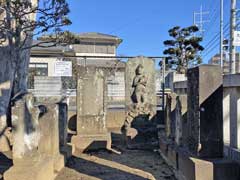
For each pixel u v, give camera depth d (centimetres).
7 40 573
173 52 2345
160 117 1054
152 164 673
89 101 859
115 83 1327
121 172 599
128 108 966
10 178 429
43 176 462
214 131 446
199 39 2366
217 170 418
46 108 570
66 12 517
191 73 482
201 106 446
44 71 1773
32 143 472
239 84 461
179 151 530
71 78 1266
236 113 474
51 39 571
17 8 485
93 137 822
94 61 1702
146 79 973
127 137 885
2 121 671
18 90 690
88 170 608
